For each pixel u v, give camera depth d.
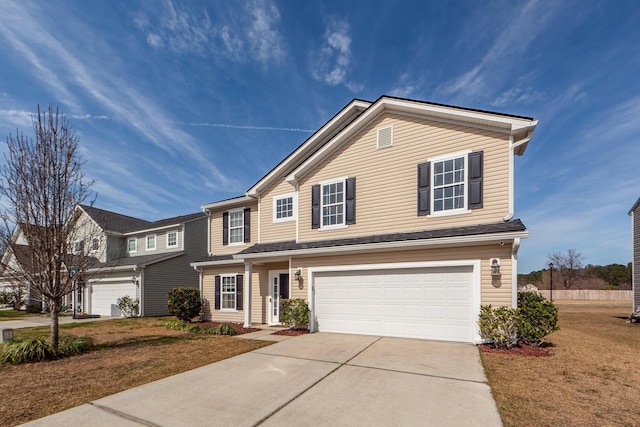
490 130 8.88
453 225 9.05
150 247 21.84
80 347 8.16
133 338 10.22
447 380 5.32
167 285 19.23
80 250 8.75
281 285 13.08
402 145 10.22
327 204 11.49
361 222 10.63
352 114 12.77
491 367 6.07
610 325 13.21
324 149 11.46
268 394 4.79
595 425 3.70
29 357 7.11
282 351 7.68
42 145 8.14
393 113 10.49
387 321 9.40
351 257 10.06
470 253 8.30
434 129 9.73
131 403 4.50
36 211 7.94
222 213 16.09
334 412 4.11
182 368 6.37
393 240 9.01
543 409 4.16
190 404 4.43
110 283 19.91
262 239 14.13
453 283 8.56
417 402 4.41
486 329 7.64
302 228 11.95
